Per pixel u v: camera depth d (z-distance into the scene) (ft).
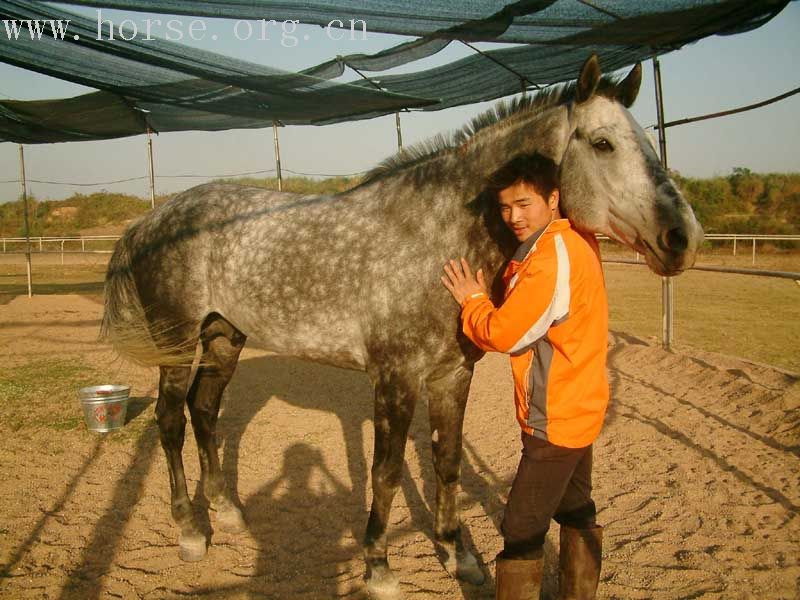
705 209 96.53
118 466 14.38
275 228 10.21
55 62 10.97
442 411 9.64
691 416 16.90
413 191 9.18
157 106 20.70
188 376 11.30
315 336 9.81
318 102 14.01
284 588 9.49
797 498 11.87
